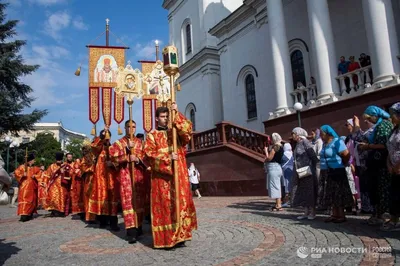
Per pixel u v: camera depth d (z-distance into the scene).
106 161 6.59
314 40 12.93
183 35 27.95
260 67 19.06
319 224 5.93
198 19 25.78
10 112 20.84
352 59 12.51
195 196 15.32
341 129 11.73
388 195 5.21
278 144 8.25
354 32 13.97
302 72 16.39
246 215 7.59
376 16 10.72
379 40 10.60
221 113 23.98
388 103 10.27
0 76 20.69
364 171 5.74
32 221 8.97
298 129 6.62
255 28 19.53
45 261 4.45
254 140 13.64
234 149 13.90
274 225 6.11
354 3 14.03
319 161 6.36
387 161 4.73
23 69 21.48
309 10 13.22
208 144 15.96
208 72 24.00
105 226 7.11
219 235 5.46
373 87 10.74
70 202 10.33
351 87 11.85
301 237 5.00
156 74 6.88
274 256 4.07
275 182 8.21
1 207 15.35
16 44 22.05
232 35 21.41
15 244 5.68
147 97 7.35
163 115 5.04
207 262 3.96
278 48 15.00
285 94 14.68
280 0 15.34
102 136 6.77
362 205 6.66
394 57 10.53
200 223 6.71
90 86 6.97
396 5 12.13
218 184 14.47
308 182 6.39
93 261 4.30
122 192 5.53
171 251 4.57
